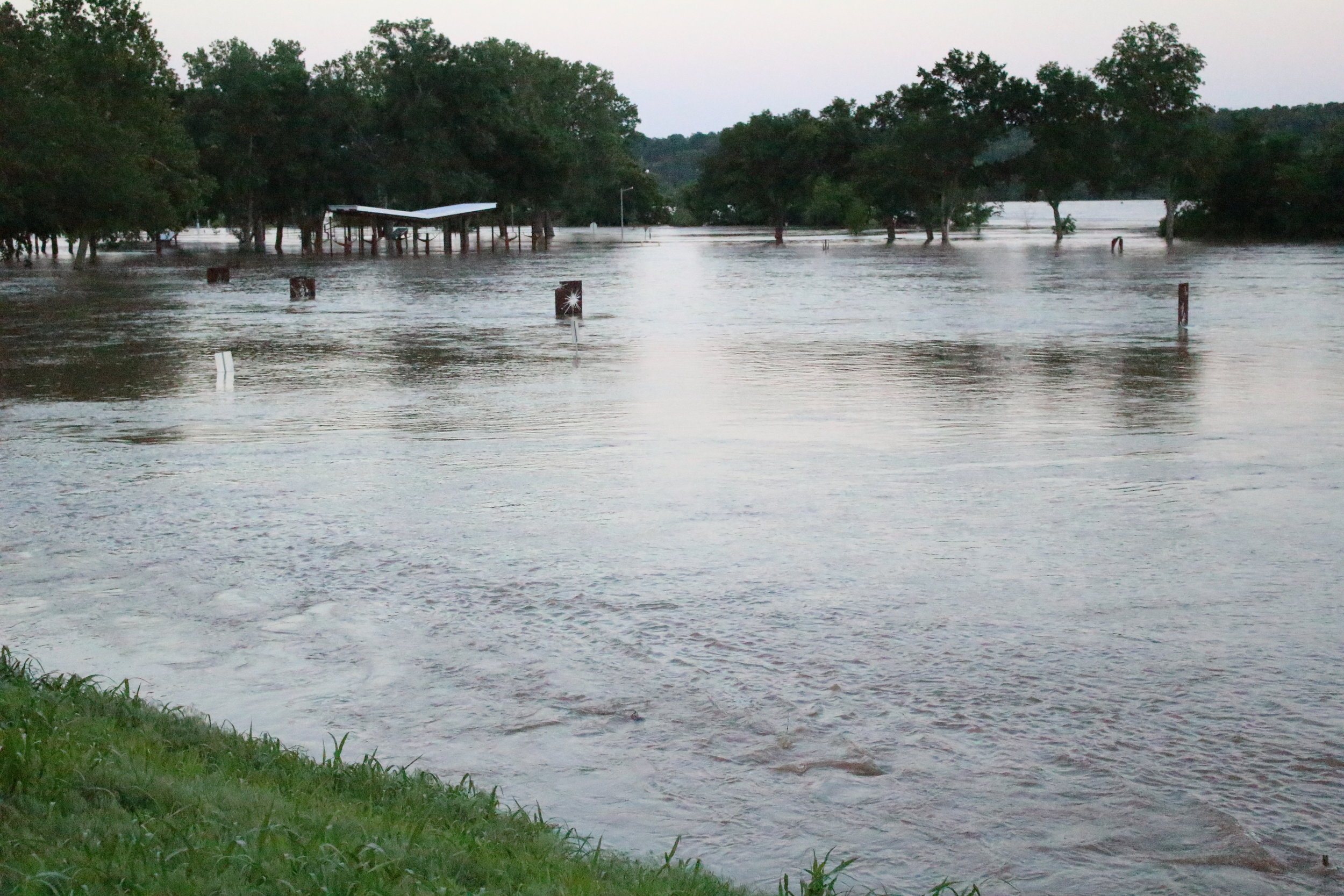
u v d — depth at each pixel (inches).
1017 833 256.2
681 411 824.9
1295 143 4375.0
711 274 2674.7
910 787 277.1
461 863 212.8
